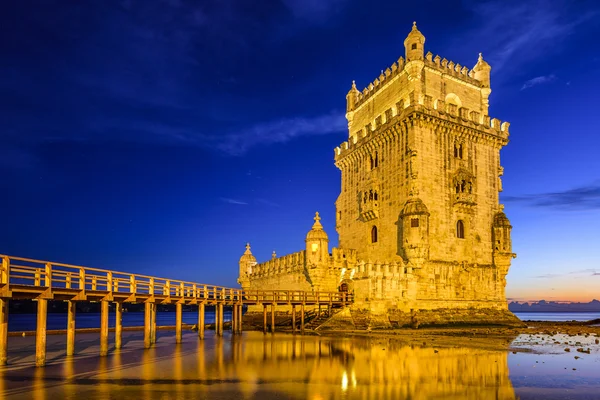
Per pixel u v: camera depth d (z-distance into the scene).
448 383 22.58
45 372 24.39
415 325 51.22
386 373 24.80
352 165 67.19
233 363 27.94
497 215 60.84
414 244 52.88
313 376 23.81
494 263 59.72
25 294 25.66
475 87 64.81
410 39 58.81
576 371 26.50
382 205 59.47
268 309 71.19
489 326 55.94
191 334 53.28
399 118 57.00
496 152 62.66
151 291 36.09
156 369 25.62
